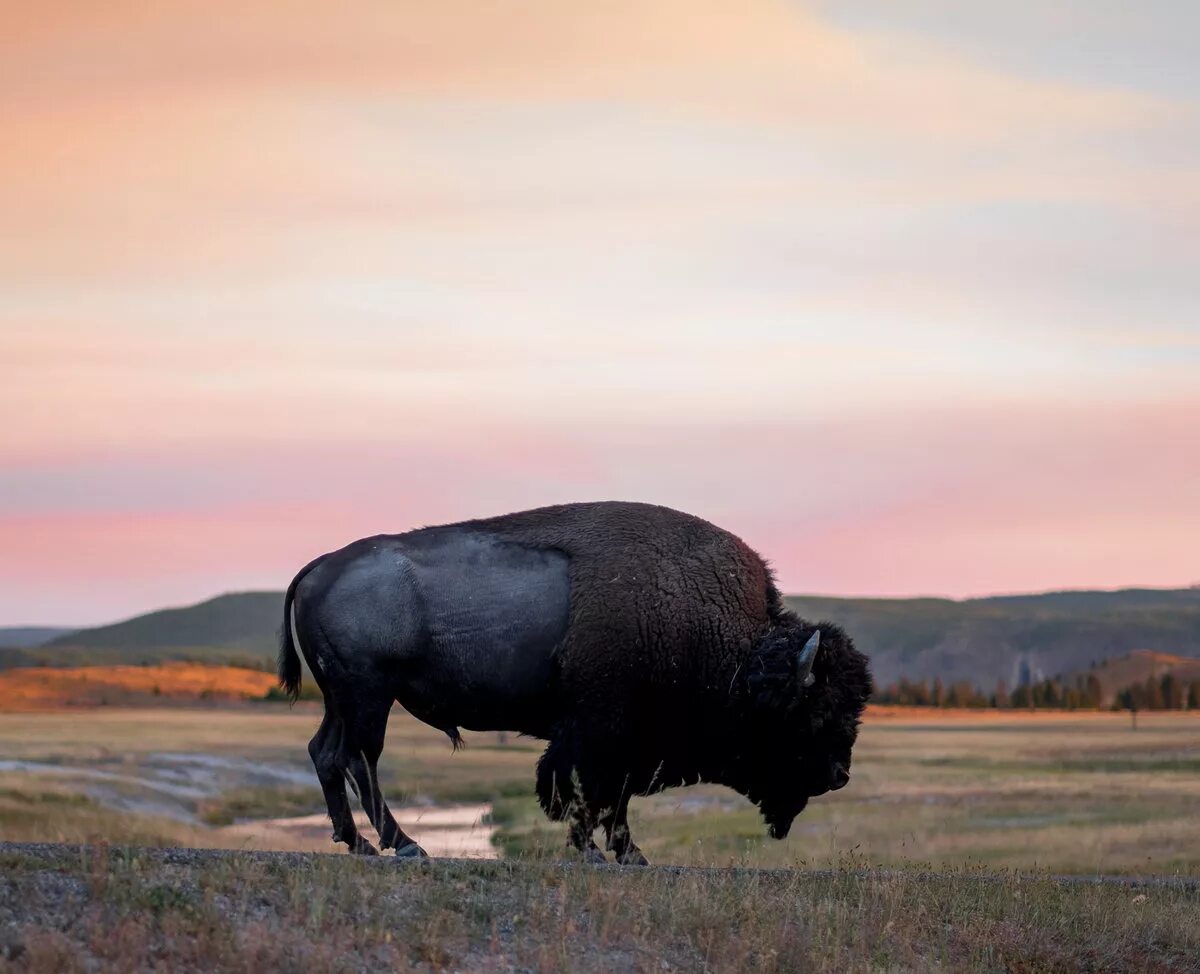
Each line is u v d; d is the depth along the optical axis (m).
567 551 31.52
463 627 30.83
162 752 180.50
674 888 26.42
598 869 27.64
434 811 120.88
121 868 22.78
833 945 25.27
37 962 19.05
